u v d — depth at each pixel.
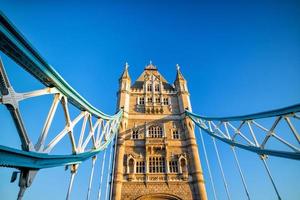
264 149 18.02
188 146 38.38
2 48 9.83
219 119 28.20
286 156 15.56
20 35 9.68
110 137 27.88
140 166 35.78
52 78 12.12
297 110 14.70
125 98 46.78
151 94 49.25
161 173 34.56
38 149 10.46
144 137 39.78
